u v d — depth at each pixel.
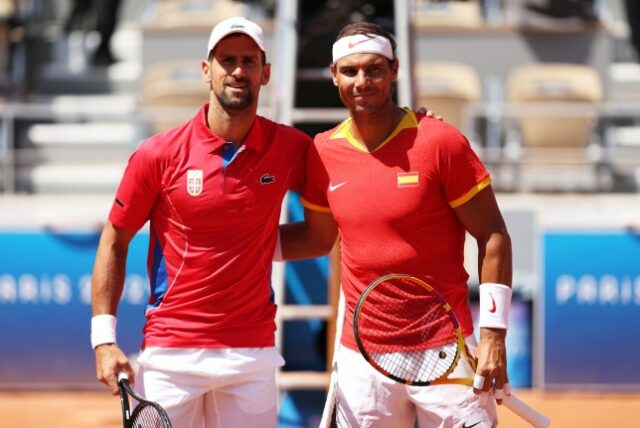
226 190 15.21
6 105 45.28
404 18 26.47
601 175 39.59
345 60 15.00
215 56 15.07
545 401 31.67
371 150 15.34
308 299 25.84
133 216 15.70
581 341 32.59
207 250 15.32
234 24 15.05
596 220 32.50
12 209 36.31
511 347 32.94
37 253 32.34
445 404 15.15
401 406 15.52
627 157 43.22
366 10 28.66
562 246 32.53
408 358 15.23
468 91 41.28
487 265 15.16
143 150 15.44
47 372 32.41
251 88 15.11
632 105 42.84
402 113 15.55
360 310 14.74
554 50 44.56
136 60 50.53
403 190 15.06
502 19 48.19
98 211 35.59
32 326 32.41
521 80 41.66
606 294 32.53
